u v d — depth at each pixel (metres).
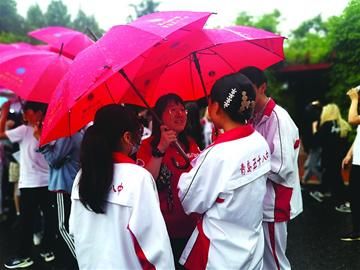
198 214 2.02
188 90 2.74
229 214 1.83
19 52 3.26
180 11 1.94
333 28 5.71
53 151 3.47
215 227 1.88
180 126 2.36
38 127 3.67
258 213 1.91
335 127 6.21
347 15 4.90
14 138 3.87
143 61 2.10
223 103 1.88
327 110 6.35
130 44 1.68
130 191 1.71
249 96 1.89
